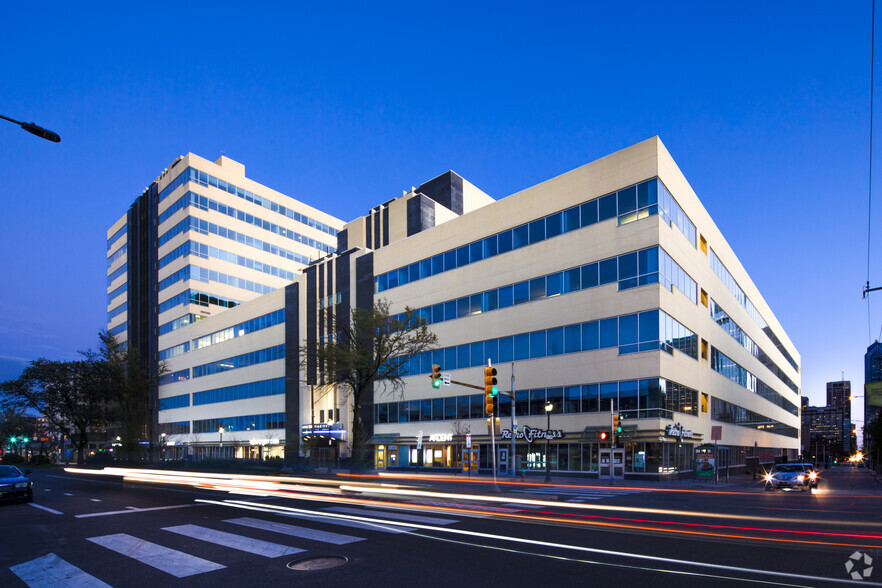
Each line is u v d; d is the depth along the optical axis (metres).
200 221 78.19
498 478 33.81
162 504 18.94
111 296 103.25
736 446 51.25
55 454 98.94
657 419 32.06
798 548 10.17
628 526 13.04
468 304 44.00
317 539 11.50
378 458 48.97
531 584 7.90
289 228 90.44
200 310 77.06
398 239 55.41
